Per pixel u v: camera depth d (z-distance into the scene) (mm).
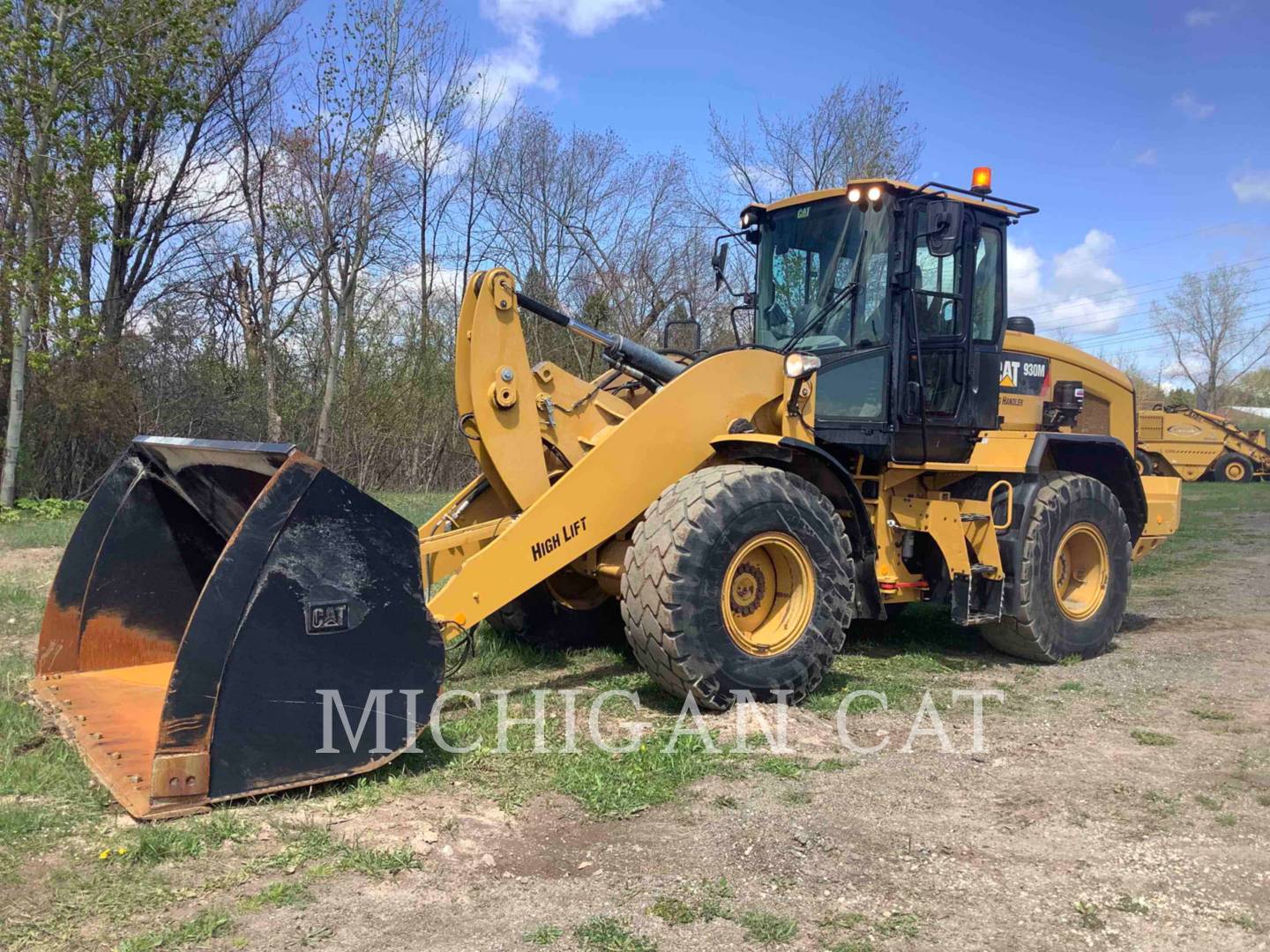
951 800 3516
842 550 4742
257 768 3193
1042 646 5652
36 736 3762
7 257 12969
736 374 4883
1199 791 3646
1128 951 2523
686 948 2471
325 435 17047
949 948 2514
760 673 4418
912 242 5395
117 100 14875
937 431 5691
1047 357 6781
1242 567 10297
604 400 5090
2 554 9094
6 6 12070
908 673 5410
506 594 4227
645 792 3471
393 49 15938
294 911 2598
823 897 2768
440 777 3559
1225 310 55125
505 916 2611
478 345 4512
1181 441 27500
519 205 20188
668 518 4301
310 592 3285
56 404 14438
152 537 4469
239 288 19078
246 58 17188
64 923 2484
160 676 4293
